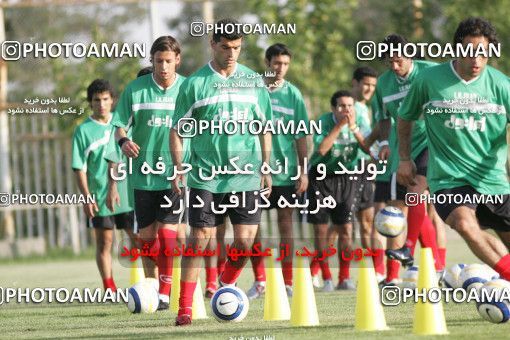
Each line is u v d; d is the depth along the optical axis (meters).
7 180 76.62
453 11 73.81
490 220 27.41
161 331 26.55
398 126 28.02
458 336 23.34
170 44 33.31
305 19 72.56
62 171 79.81
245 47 69.69
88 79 67.56
